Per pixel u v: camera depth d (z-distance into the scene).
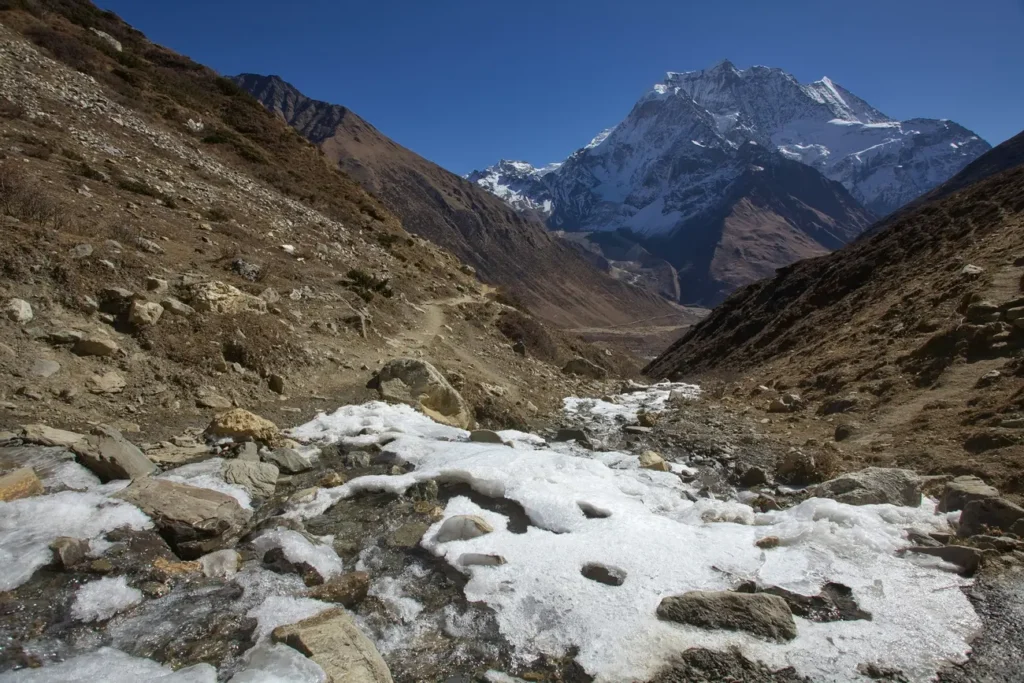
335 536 5.91
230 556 5.27
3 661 3.87
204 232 17.31
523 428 13.41
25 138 17.88
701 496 7.84
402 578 5.23
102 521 5.35
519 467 7.42
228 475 6.86
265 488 6.92
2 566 4.61
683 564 5.25
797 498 7.63
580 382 21.94
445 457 7.92
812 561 5.28
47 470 6.30
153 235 14.56
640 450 11.20
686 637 4.30
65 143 19.33
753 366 32.00
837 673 3.98
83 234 12.07
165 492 5.95
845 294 35.06
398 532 5.93
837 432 11.04
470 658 4.27
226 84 44.34
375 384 12.12
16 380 8.03
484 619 4.65
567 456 8.29
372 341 15.29
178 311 10.86
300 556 5.33
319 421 9.84
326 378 11.99
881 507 6.33
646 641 4.27
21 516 5.28
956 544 5.52
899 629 4.43
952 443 8.60
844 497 6.63
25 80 23.23
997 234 22.50
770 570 5.18
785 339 33.28
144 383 9.27
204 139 33.31
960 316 14.30
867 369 14.48
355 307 16.73
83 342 9.10
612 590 4.88
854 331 20.83
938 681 3.91
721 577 5.09
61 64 28.53
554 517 6.15
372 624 4.62
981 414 9.20
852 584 4.97
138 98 32.03
